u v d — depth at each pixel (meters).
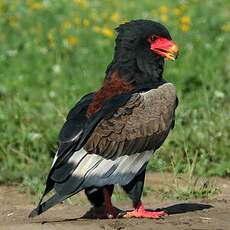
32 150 14.88
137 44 10.89
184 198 12.51
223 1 25.02
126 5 24.69
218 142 14.82
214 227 10.34
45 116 15.84
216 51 20.59
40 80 19.11
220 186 13.25
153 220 10.68
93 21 23.17
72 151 10.24
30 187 13.41
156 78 11.07
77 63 20.52
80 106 10.66
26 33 22.16
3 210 12.11
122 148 10.52
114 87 10.84
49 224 10.48
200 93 17.67
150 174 13.95
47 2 24.02
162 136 10.76
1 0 23.80
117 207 11.96
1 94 17.70
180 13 23.55
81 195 12.69
